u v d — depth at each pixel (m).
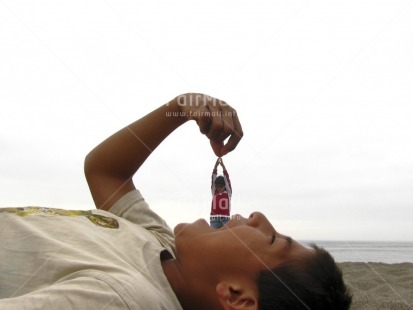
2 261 1.13
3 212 1.26
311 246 1.16
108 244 1.16
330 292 1.05
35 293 0.90
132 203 1.43
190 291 1.11
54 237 1.16
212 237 1.12
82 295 0.90
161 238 1.37
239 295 1.05
